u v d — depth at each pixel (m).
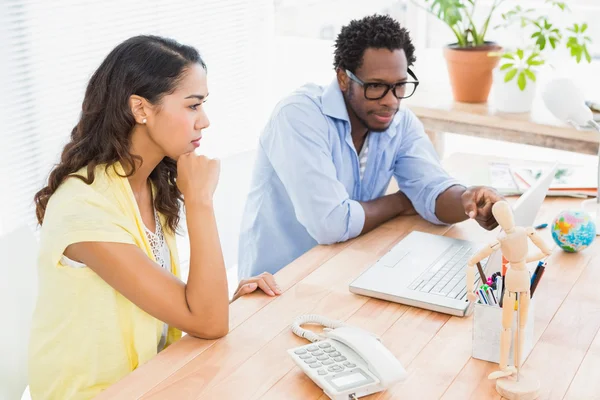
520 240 1.15
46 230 1.38
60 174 1.44
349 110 1.96
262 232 2.08
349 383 1.17
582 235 1.64
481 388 1.20
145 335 1.42
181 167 1.44
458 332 1.37
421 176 1.98
